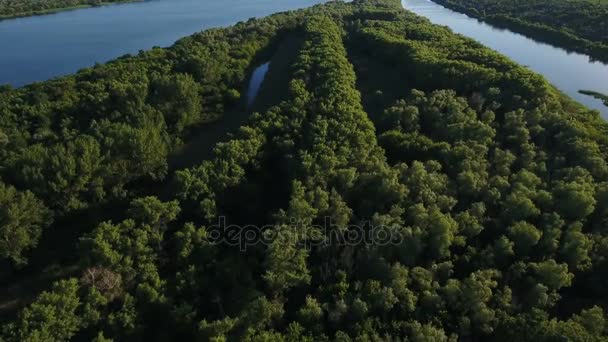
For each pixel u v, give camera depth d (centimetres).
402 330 7438
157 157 11881
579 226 9025
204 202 9656
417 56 16575
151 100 14600
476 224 9044
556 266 8062
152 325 8012
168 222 9612
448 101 13538
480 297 7650
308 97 13912
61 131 12950
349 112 12744
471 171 10381
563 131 11969
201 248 8919
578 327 7019
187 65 16700
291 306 8281
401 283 7881
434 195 9700
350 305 7688
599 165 10519
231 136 12344
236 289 8469
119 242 8619
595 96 16900
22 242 9288
